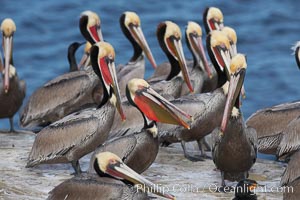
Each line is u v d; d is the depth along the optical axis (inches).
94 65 680.4
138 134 642.8
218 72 730.2
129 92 647.1
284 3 1734.7
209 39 748.6
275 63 1378.0
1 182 633.6
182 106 712.4
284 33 1556.3
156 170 684.7
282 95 1242.0
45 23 1653.5
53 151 665.0
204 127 715.4
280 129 718.5
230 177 644.1
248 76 1316.4
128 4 1759.4
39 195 611.2
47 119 796.6
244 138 625.9
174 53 797.9
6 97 781.9
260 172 682.8
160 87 786.8
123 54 1435.8
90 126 662.5
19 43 1528.1
